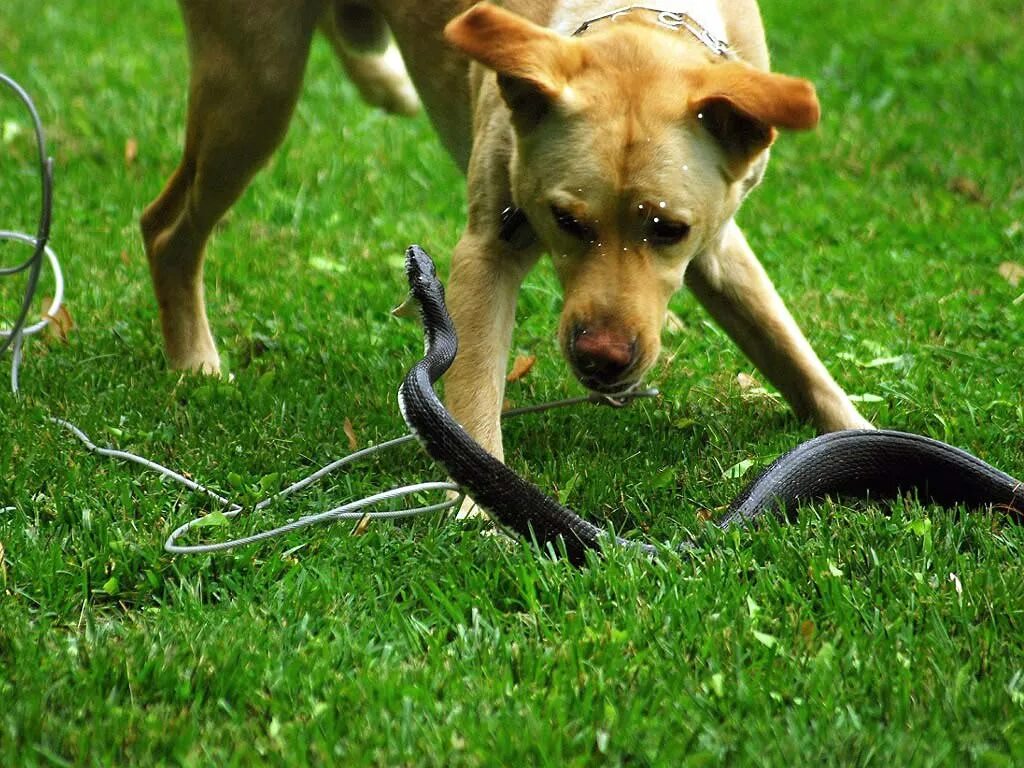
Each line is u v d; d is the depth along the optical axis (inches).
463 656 156.6
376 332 279.7
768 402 249.4
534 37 190.2
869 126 422.3
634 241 190.4
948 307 291.1
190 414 233.8
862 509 202.8
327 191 363.9
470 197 214.7
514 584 173.6
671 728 141.9
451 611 165.9
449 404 206.7
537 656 154.7
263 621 164.7
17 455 211.9
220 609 169.0
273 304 293.0
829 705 145.1
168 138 395.9
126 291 298.4
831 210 355.6
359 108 431.2
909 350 268.1
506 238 209.3
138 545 181.8
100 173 370.3
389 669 152.9
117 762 137.9
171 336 262.5
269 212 346.9
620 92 189.2
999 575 171.6
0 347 258.5
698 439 232.4
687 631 159.6
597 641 156.8
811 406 233.5
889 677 148.8
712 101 187.5
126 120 407.5
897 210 355.9
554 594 169.3
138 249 320.5
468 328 207.8
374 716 142.4
